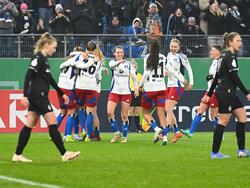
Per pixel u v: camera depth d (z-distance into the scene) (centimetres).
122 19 7512
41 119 6525
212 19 7419
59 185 2853
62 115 5434
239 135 3947
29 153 4238
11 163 3616
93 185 2866
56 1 7550
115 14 7475
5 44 6825
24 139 3681
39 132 6525
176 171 3328
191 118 6788
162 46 6844
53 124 3628
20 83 6856
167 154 4222
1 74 6844
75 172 3266
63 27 7125
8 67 6838
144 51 6825
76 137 5475
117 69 5262
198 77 6944
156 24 7075
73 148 4678
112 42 6850
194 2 7588
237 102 3888
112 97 5284
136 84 5244
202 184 2919
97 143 5172
